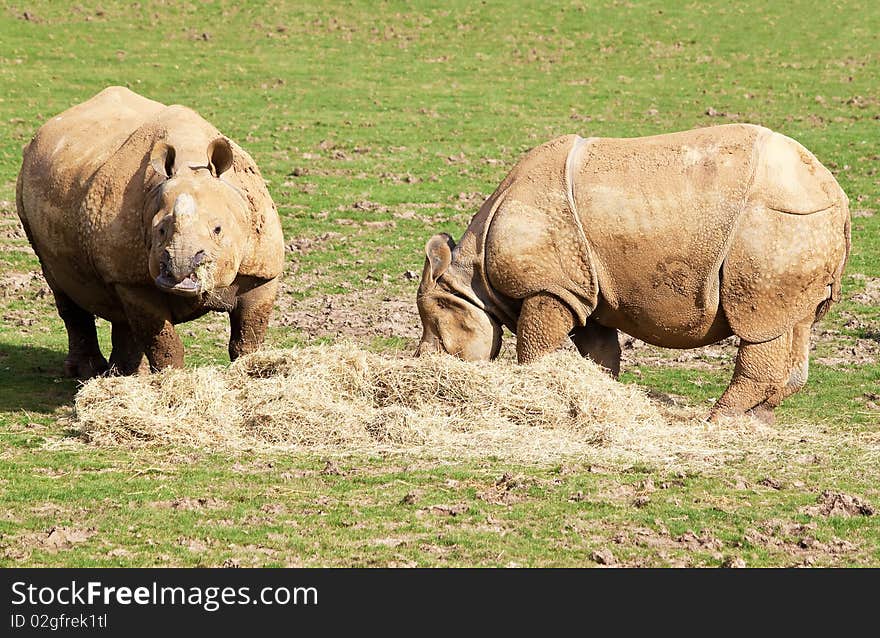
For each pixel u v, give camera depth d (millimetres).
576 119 54156
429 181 44531
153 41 65625
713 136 20312
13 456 18422
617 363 22094
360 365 20469
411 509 16219
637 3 75438
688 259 19984
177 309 21172
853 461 18812
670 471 17984
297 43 66812
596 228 20234
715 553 14891
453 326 21156
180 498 16453
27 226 24906
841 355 27906
